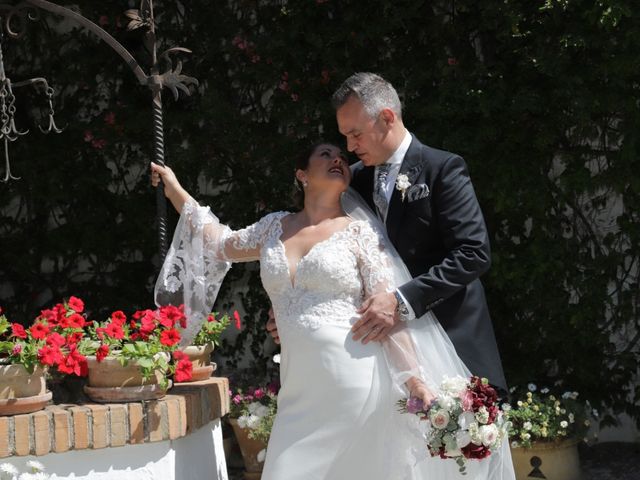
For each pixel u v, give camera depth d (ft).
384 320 10.41
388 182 11.30
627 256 18.89
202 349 12.67
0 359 10.64
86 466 10.84
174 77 12.44
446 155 11.12
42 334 10.73
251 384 19.07
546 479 16.16
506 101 17.81
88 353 11.36
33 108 21.26
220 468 12.95
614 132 18.37
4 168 21.12
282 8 19.52
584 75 17.30
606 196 18.75
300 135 19.86
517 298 18.75
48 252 21.43
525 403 16.29
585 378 18.54
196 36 20.59
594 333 18.49
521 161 18.07
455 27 18.57
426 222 11.03
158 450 11.24
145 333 11.46
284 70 19.61
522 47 17.74
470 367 10.90
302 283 10.82
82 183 21.08
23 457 10.55
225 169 20.39
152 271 21.36
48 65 21.15
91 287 21.48
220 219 20.47
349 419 10.44
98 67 21.04
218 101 19.99
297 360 10.71
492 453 10.74
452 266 10.55
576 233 18.83
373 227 11.16
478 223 10.85
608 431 19.13
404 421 10.64
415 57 18.81
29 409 10.65
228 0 20.57
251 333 20.74
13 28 20.97
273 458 10.62
